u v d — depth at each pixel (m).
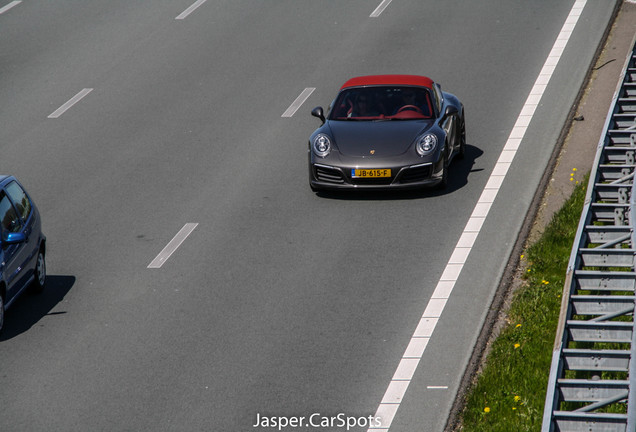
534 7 83.75
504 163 52.50
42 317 37.66
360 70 71.50
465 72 69.12
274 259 42.19
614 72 64.94
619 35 72.94
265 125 62.00
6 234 37.06
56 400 31.02
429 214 46.28
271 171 54.06
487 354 32.72
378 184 47.97
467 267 40.03
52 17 91.38
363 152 48.06
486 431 27.55
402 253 41.94
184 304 38.12
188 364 33.06
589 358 26.98
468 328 34.66
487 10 84.25
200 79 72.44
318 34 81.19
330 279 39.69
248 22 86.12
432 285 38.47
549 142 54.75
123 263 42.84
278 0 92.50
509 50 73.06
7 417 30.09
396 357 32.81
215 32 83.88
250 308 37.38
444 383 30.95
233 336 35.03
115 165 56.75
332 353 33.31
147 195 51.59
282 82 70.31
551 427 23.83
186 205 49.72
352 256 41.94
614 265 32.72
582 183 47.50
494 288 37.72
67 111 67.56
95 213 49.47
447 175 50.16
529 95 63.25
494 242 42.44
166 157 57.50
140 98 69.25
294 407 29.88
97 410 30.23
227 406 30.09
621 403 27.47
